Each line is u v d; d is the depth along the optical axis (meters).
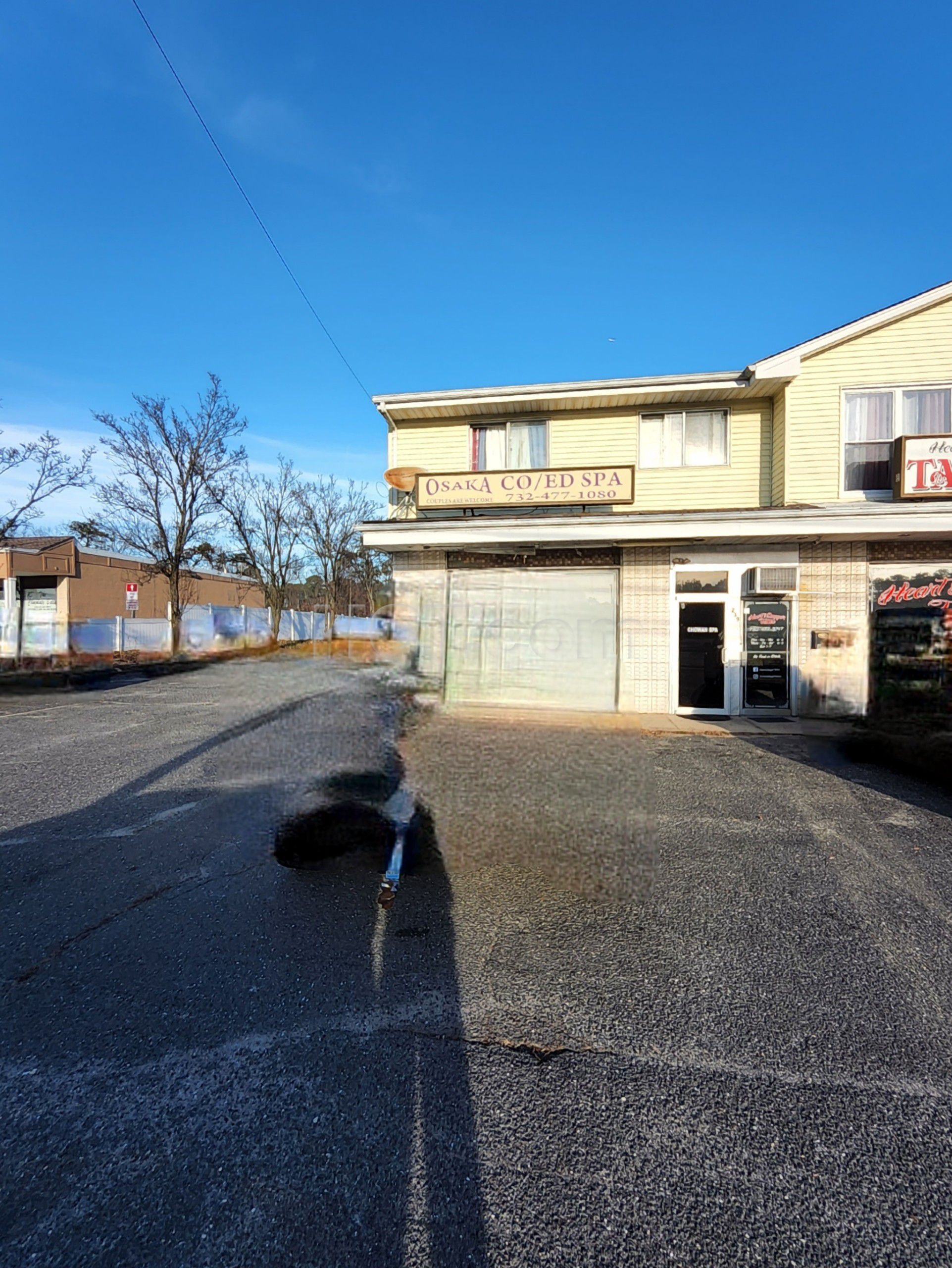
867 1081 2.30
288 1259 1.65
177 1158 1.96
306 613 28.33
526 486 11.62
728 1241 1.71
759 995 2.81
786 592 10.74
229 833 4.48
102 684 14.88
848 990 2.86
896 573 10.58
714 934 3.33
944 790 6.17
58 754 7.47
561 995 2.79
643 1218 1.78
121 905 3.61
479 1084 2.27
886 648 10.61
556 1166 1.94
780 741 8.73
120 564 27.14
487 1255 1.67
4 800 5.64
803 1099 2.21
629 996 2.79
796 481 10.99
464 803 3.39
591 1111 2.15
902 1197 1.84
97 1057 2.40
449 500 11.88
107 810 5.33
